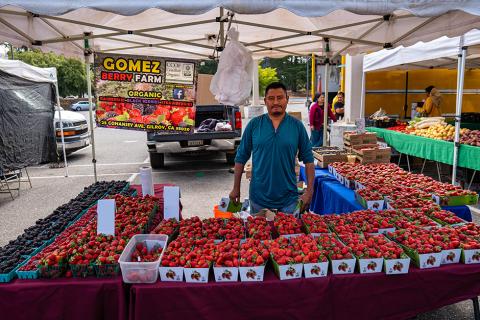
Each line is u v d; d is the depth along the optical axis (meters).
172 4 2.65
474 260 2.71
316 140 10.11
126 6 2.65
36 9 2.60
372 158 6.07
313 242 2.80
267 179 3.91
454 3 2.78
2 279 2.51
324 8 2.70
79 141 11.72
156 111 4.40
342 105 11.97
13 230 6.05
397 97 12.99
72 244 2.80
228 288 2.47
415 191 4.36
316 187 5.62
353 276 2.55
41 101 9.46
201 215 6.50
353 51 5.99
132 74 4.35
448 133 7.42
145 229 3.46
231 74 4.09
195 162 11.12
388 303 2.60
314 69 14.76
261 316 2.51
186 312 2.47
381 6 2.75
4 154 7.96
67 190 8.38
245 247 2.81
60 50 4.86
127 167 10.67
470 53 8.79
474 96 12.95
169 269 2.51
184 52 6.20
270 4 2.66
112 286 2.49
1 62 8.05
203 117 10.84
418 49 8.12
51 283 2.50
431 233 3.02
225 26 4.83
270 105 3.79
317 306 2.52
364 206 4.14
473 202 4.18
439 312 3.61
